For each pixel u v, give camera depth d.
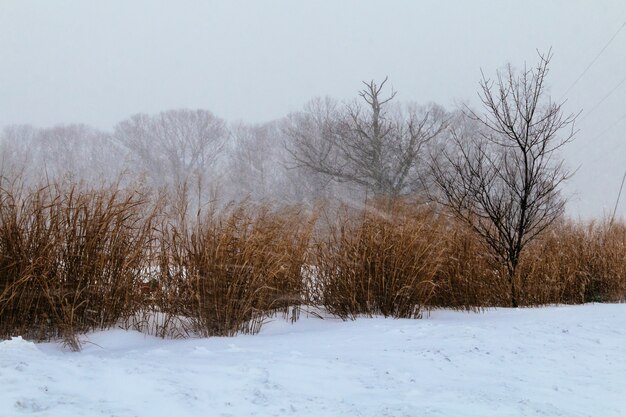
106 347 5.68
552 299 10.63
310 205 8.31
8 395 3.34
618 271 11.38
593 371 4.72
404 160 26.23
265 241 6.98
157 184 7.09
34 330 5.89
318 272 7.94
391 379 4.20
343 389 3.91
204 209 6.82
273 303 7.27
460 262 9.00
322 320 7.52
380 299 7.82
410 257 7.88
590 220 12.87
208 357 4.73
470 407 3.57
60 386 3.60
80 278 6.05
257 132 39.72
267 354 4.90
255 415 3.32
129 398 3.47
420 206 9.24
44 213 6.10
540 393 4.02
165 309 6.48
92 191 6.48
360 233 7.99
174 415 3.25
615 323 6.94
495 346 5.46
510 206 10.32
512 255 10.06
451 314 8.34
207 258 6.48
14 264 5.82
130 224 6.55
